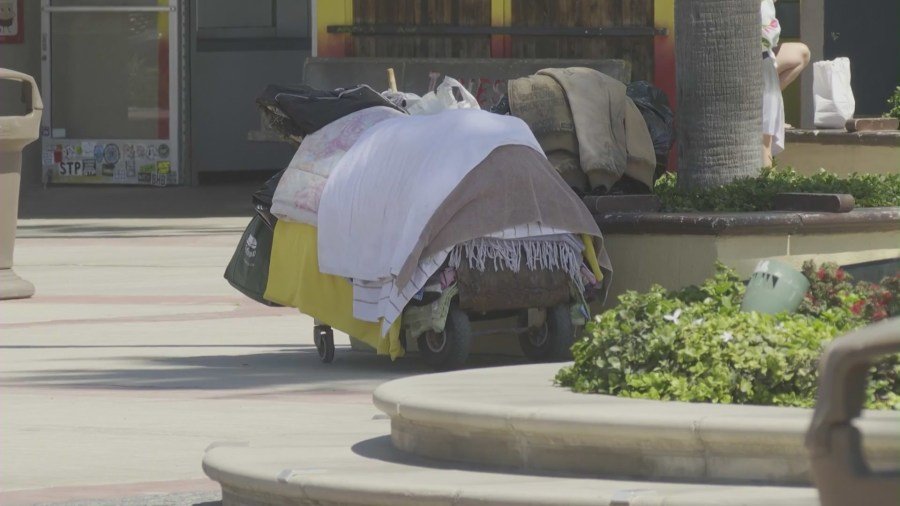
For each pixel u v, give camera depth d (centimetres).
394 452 2112
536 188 3025
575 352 2183
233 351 3531
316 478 1883
